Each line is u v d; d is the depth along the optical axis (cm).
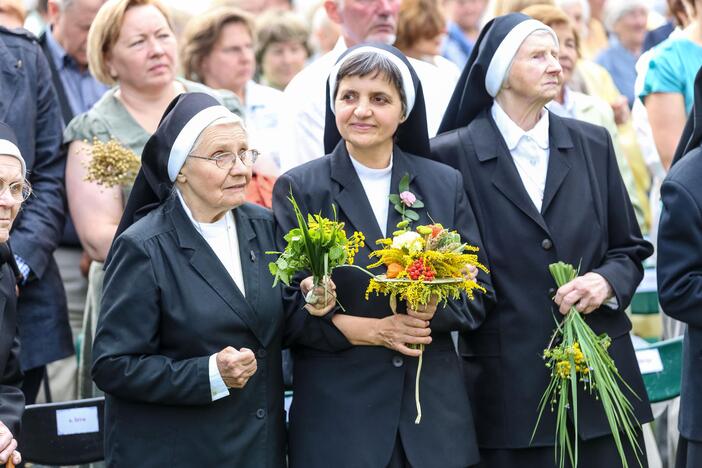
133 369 929
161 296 942
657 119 1367
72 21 1386
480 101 1101
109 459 962
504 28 1080
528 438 1037
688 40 1366
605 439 1050
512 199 1062
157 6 1257
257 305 962
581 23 1669
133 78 1240
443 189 1026
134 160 1165
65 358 1277
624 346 1068
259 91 1511
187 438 938
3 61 1193
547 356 1035
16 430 956
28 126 1193
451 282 930
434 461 965
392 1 1335
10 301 980
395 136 1050
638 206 1435
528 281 1053
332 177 1013
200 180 953
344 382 980
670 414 1330
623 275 1054
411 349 966
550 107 1388
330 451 965
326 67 1311
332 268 941
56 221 1205
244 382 924
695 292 1016
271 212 1021
